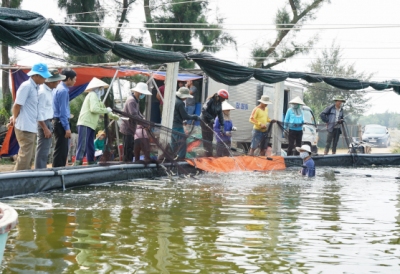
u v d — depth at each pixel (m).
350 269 4.51
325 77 17.41
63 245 5.09
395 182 11.89
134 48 11.41
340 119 18.39
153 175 11.43
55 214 6.64
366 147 22.20
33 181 8.40
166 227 6.00
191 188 9.60
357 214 7.19
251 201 8.15
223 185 10.21
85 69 14.55
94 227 5.91
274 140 16.17
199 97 16.81
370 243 5.45
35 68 8.88
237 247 5.16
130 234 5.61
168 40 20.41
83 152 10.83
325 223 6.47
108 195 8.41
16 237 5.35
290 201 8.26
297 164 15.09
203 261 4.64
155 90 16.48
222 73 13.86
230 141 14.73
